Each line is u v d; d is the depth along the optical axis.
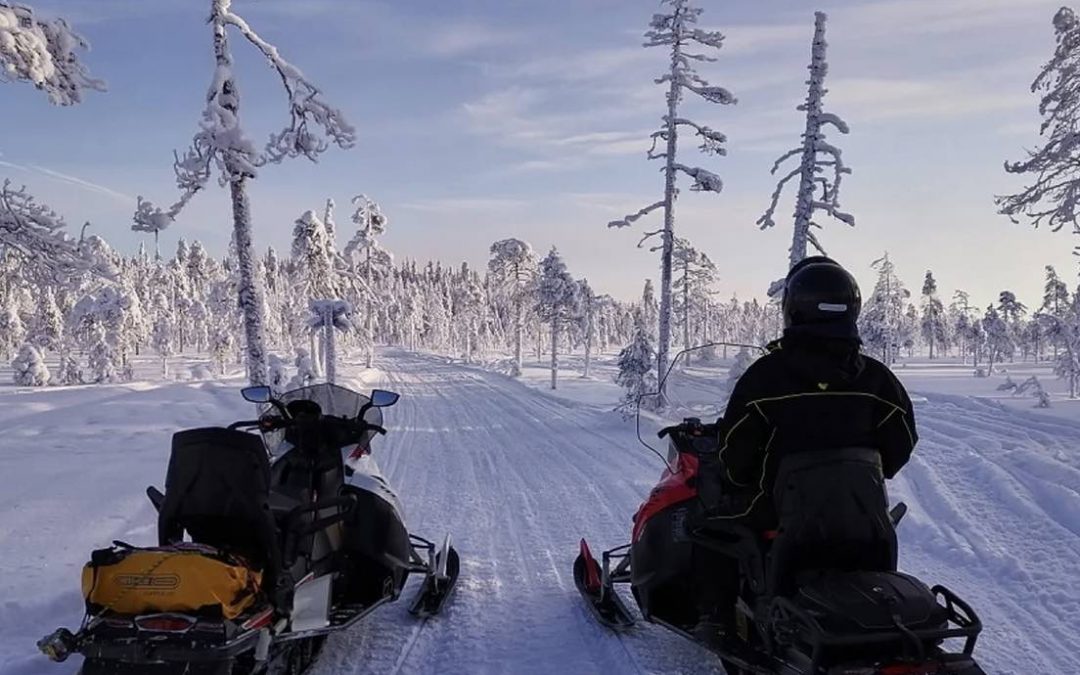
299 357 36.84
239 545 3.89
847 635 2.99
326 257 44.78
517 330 56.69
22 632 4.97
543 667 4.68
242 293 14.38
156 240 13.95
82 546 6.68
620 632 5.20
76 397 30.42
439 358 85.00
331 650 4.95
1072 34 17.64
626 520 8.46
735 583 4.33
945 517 7.87
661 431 4.79
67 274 11.12
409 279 125.44
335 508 4.85
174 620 3.33
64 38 9.56
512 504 9.41
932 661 2.99
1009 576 6.12
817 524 3.34
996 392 36.66
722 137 21.70
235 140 13.30
